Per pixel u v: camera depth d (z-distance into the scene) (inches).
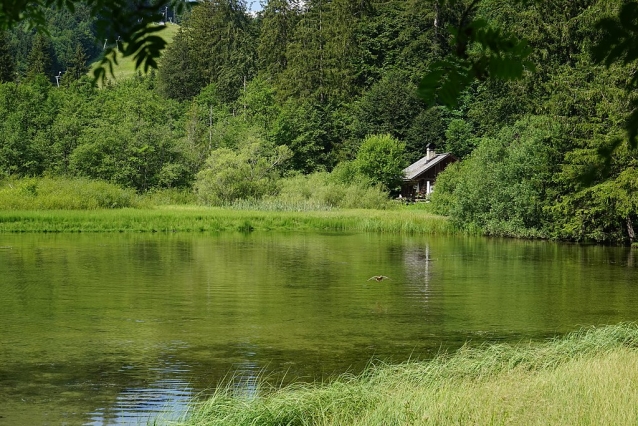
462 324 654.5
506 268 1075.3
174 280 914.7
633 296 816.3
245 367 502.6
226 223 1759.4
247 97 3376.0
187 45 3944.4
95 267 1029.2
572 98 1541.6
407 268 1061.8
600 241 1555.1
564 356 470.9
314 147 3034.0
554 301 780.0
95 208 2004.2
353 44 3289.9
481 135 2817.4
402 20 3248.0
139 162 2514.8
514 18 1910.7
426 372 432.1
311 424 358.0
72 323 645.9
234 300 773.3
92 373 486.0
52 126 2785.4
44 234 1553.9
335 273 999.0
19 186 2074.3
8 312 693.9
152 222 1716.3
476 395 361.1
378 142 2731.3
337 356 534.6
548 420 318.7
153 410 408.5
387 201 2427.4
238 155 2449.6
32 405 419.2
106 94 3334.2
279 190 2411.4
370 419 343.0
